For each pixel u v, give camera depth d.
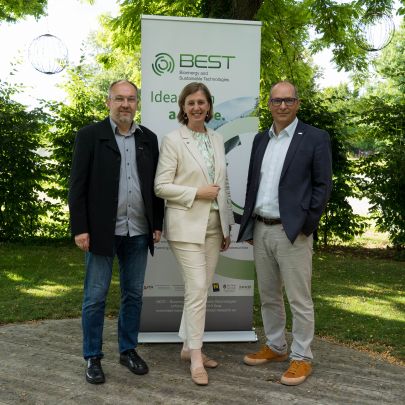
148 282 3.87
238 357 3.58
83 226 3.01
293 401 2.91
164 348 3.71
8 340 3.81
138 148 3.13
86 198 3.06
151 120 3.72
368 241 9.30
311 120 7.96
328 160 3.09
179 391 3.01
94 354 3.16
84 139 3.03
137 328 3.34
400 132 8.00
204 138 3.32
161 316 3.91
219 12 7.49
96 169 3.02
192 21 3.67
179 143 3.22
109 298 5.12
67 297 5.08
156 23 3.65
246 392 3.02
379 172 7.83
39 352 3.58
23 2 9.79
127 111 3.04
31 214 8.54
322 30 8.67
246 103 3.78
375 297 5.36
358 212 9.86
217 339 3.86
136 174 3.13
